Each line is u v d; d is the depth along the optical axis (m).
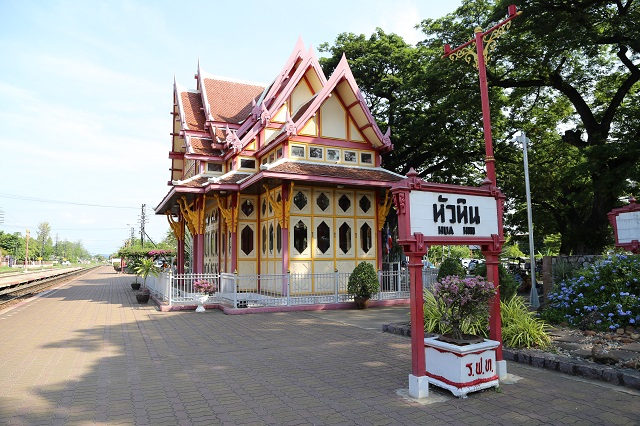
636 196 17.75
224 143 20.64
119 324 12.09
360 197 17.75
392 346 8.88
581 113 20.73
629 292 9.11
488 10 21.33
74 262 159.12
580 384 6.15
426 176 28.89
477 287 6.02
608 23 17.98
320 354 8.24
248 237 18.61
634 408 5.21
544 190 25.03
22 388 6.30
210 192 19.00
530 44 19.97
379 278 16.25
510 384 6.19
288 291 14.65
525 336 7.85
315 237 16.59
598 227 19.27
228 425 4.84
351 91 17.88
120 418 5.09
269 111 19.38
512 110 25.64
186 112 22.83
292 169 15.52
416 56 26.70
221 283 15.97
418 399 5.63
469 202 6.37
